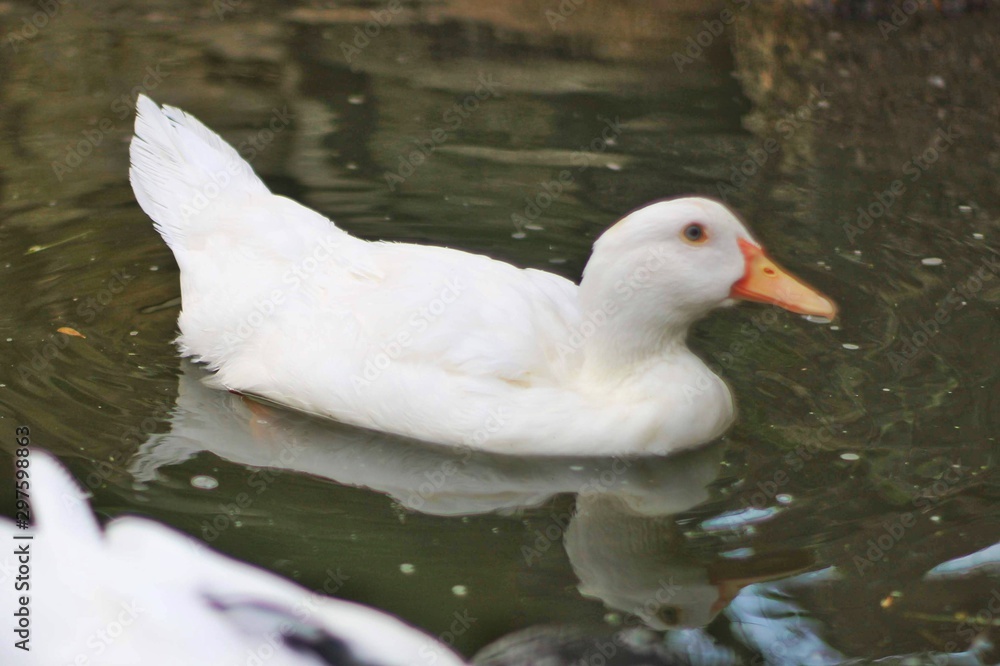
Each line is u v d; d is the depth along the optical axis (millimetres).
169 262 8617
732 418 6867
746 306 8141
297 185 9656
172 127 8109
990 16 14000
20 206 9250
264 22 13445
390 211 9320
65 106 11039
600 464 6598
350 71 12078
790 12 13906
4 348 7340
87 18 13375
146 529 4105
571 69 12289
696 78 12102
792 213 9328
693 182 9852
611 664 4918
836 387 7105
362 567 5605
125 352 7438
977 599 5312
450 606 5316
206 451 6527
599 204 9508
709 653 5016
